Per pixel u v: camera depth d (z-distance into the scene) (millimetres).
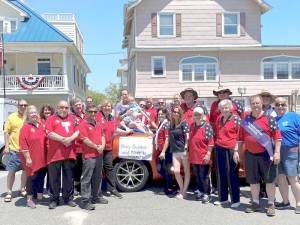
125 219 4422
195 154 5105
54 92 16906
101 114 5371
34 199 5371
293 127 4602
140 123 5887
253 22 18062
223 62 17766
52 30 17812
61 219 4465
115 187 5562
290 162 4590
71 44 17234
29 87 16641
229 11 17953
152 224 4230
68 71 18609
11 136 5414
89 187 4898
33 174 5043
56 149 4918
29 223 4344
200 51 17719
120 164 5633
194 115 5059
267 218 4402
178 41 17812
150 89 17609
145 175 5668
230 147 4832
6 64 18141
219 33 17922
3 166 8773
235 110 5328
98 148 4930
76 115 5566
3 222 4406
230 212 4656
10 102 9062
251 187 4656
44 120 5730
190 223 4250
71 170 5031
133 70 19391
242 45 17891
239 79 17781
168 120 5422
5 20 18062
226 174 4926
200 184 5164
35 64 18234
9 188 5395
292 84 17375
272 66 17891
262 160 4516
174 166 5289
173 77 17641
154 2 17750
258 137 4508
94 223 4301
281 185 4781
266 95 5129
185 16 17859
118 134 5688
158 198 5344
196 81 17672
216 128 5016
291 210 4719
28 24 18156
